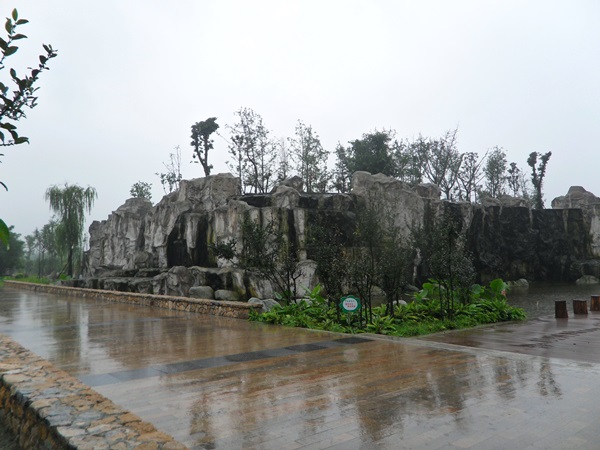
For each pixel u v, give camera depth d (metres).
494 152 61.69
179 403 5.31
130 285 29.55
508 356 7.76
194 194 34.62
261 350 8.55
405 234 32.47
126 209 45.62
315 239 14.63
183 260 32.34
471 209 39.72
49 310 17.11
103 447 3.31
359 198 34.28
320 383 6.09
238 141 47.19
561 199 46.94
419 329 11.03
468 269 14.10
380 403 5.17
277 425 4.54
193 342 9.56
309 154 48.56
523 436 4.15
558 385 5.84
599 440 4.05
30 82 3.64
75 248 46.62
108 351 8.70
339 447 3.98
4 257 66.00
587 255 42.06
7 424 5.04
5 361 6.24
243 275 25.75
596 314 15.84
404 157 51.22
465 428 4.36
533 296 27.30
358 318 11.84
